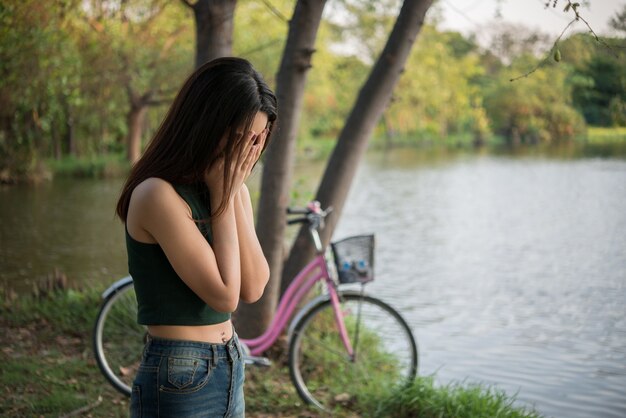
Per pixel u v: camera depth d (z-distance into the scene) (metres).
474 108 64.25
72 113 24.91
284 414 4.11
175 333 1.79
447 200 19.80
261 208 4.91
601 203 19.02
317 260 4.42
